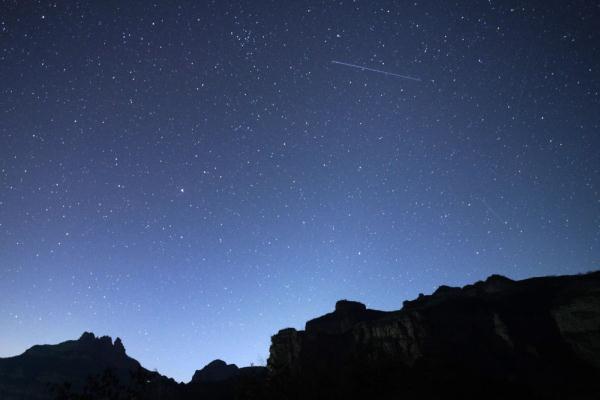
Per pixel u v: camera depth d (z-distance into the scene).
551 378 48.62
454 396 24.73
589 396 43.12
